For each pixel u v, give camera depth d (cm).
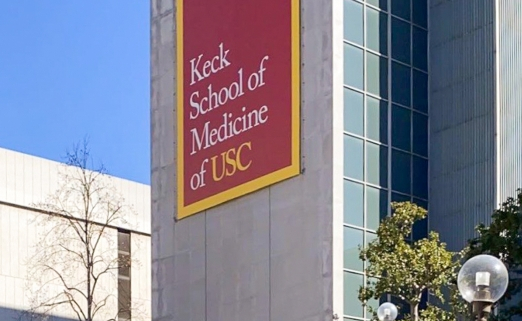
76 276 6725
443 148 4816
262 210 4575
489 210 4581
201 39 5050
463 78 4803
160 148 5216
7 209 6594
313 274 4281
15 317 6462
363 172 4559
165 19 5303
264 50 4694
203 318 4784
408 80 4838
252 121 4703
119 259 6234
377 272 3478
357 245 4434
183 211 4997
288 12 4594
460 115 4784
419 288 3431
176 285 4972
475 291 1766
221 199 4788
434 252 3412
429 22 4981
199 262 4862
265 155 4603
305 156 4419
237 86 4806
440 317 3481
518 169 4534
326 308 4197
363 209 4516
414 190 4753
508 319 3284
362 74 4653
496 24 4712
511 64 4653
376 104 4684
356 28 4672
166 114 5209
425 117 4878
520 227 3216
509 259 3216
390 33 4812
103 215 6869
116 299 6950
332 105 4341
